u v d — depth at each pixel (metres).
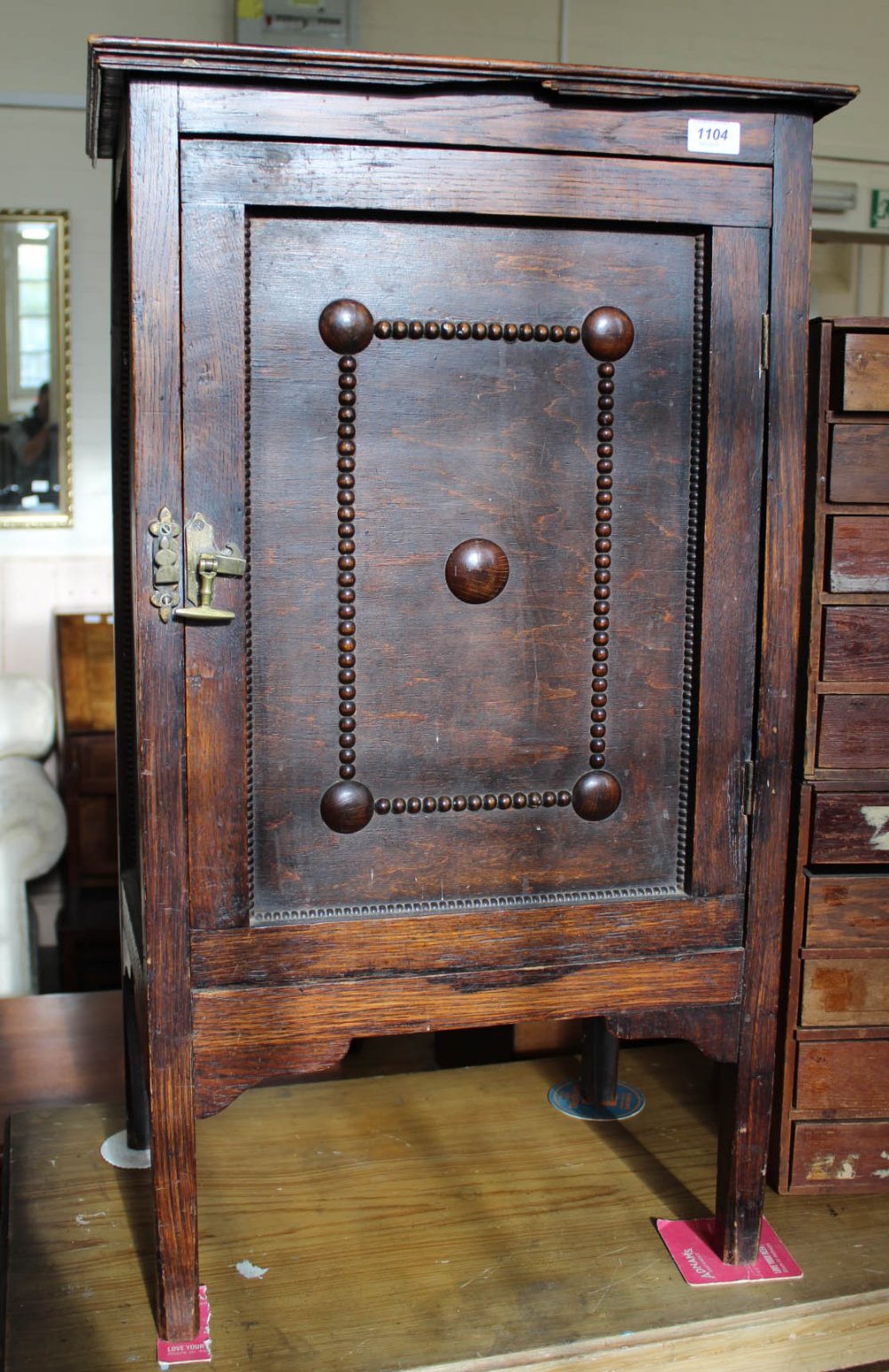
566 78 1.11
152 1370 1.17
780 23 3.28
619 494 1.21
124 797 1.51
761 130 1.17
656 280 1.19
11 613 3.21
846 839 1.40
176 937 1.15
